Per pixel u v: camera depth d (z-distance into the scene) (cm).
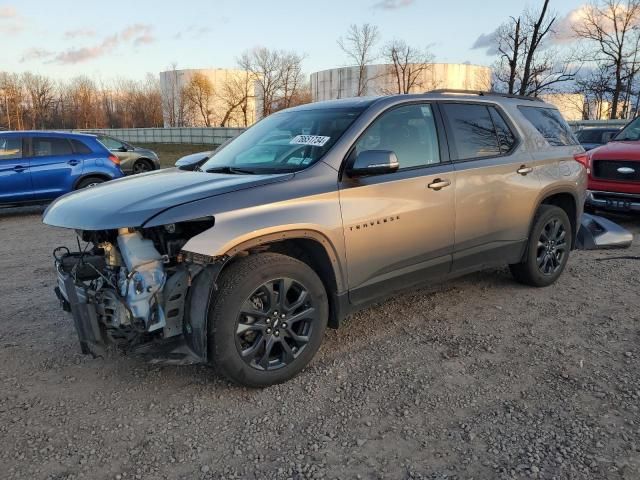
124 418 304
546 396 321
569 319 440
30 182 980
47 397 328
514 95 508
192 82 5966
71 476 256
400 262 388
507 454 268
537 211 497
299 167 355
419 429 290
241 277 311
